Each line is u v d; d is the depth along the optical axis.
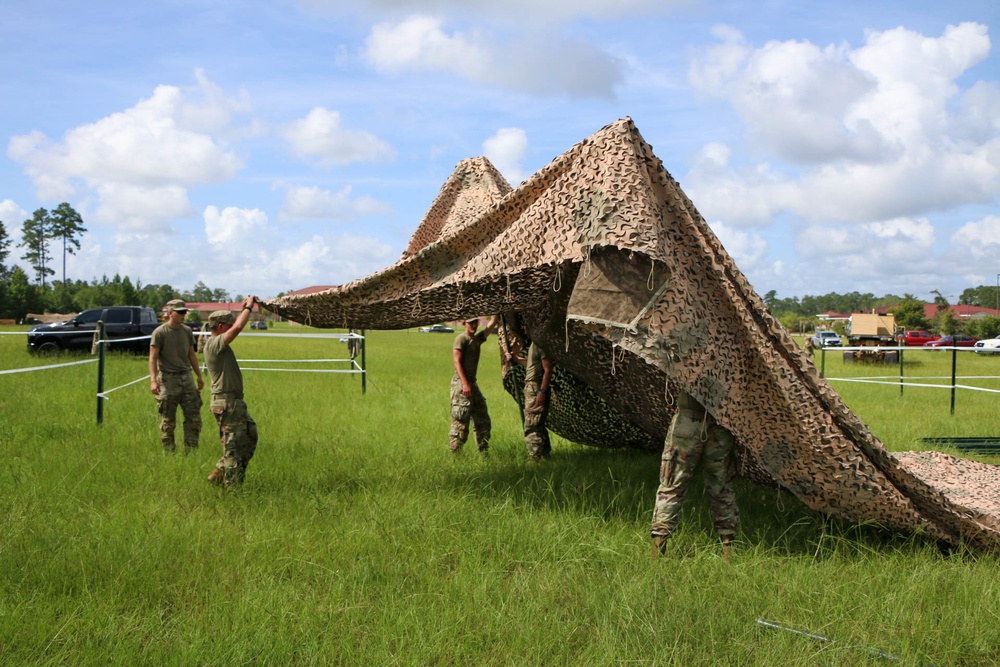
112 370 17.36
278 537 5.26
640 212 5.26
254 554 5.04
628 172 5.41
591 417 8.68
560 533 5.47
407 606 4.27
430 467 7.76
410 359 26.94
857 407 13.70
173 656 3.65
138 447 8.39
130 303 90.56
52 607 4.20
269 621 4.00
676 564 4.89
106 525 5.44
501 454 8.76
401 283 6.39
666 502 5.25
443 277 6.27
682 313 5.25
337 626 4.00
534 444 8.45
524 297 6.16
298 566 4.86
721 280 5.40
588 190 5.53
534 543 5.30
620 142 5.53
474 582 4.59
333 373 19.61
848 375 22.73
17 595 4.28
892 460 5.41
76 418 10.30
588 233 5.40
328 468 7.52
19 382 14.51
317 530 5.46
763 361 5.40
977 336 76.12
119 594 4.39
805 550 5.50
